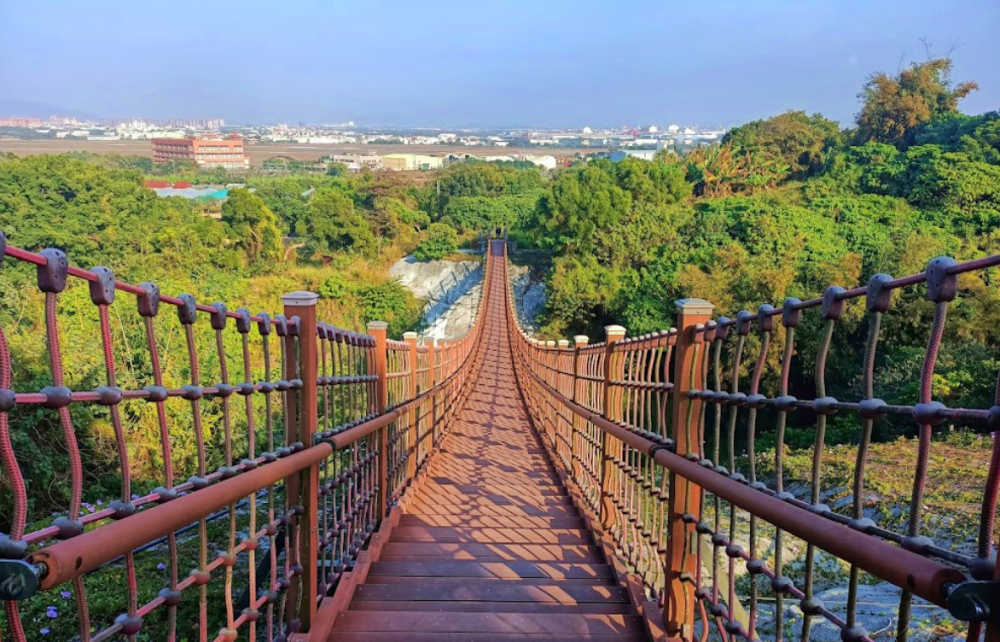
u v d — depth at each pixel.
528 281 42.31
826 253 24.64
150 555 5.20
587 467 5.23
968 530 5.21
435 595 3.41
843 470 7.57
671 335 3.04
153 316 1.80
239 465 2.22
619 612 3.21
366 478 4.09
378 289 36.09
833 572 5.08
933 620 3.83
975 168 29.58
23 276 14.23
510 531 4.64
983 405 10.15
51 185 30.23
